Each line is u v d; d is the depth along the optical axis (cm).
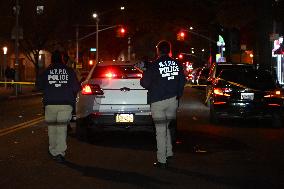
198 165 1054
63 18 5488
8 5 4838
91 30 6631
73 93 1109
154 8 4541
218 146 1314
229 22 3234
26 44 4906
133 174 964
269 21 2881
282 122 1738
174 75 1011
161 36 5622
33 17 4700
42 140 1416
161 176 946
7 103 3122
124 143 1372
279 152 1223
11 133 1568
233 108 1730
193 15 4262
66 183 894
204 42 5875
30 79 6291
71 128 1584
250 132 1606
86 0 6562
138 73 1427
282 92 1730
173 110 1030
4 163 1079
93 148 1282
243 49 4241
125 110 1304
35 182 902
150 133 1584
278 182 905
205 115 2158
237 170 1006
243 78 1739
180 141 1403
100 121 1306
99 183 891
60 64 1110
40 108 2658
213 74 2125
